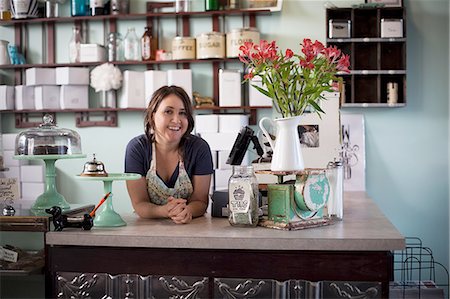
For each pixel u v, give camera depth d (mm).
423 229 4793
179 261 2539
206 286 2527
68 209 3045
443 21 4742
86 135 5016
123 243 2564
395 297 4297
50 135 3012
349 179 4781
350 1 4801
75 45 4906
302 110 2725
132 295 2592
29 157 2949
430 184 4781
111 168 4996
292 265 2461
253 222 2678
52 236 2643
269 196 2674
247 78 2750
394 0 4637
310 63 2631
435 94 4754
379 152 4805
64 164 5055
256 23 4844
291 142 2641
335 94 2977
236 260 2498
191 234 2545
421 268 4793
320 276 2445
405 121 4781
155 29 4941
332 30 4621
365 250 2418
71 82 4832
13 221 2732
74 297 2641
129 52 4840
